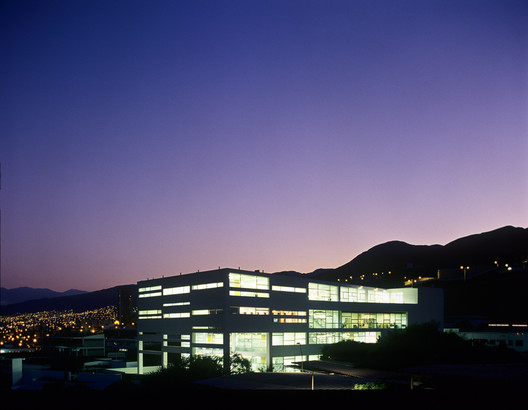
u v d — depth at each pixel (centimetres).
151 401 800
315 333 9544
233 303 8325
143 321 10125
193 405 772
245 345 8512
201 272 8869
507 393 948
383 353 7938
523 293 19838
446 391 901
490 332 10481
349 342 9125
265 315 8756
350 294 10638
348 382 4853
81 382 7794
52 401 771
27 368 8738
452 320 14800
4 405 726
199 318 8762
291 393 828
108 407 756
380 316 10938
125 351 13212
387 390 843
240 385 4656
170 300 9506
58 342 13938
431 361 7656
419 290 11419
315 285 9850
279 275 9181
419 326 8619
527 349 9919
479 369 3875
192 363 6919
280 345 8881
